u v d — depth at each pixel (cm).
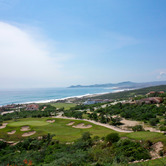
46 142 4319
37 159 3036
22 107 16238
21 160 3064
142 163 2039
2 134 5512
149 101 10188
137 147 2592
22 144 4312
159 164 1945
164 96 11675
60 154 2962
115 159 2198
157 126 5816
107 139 3262
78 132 5625
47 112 11031
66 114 9806
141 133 3834
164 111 7794
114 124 6625
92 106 13450
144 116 7150
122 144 2811
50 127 6219
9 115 11081
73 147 3469
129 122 6981
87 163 2325
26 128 6072
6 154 3800
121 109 9500
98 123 7025
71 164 2302
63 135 5206
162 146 2639
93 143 3556
